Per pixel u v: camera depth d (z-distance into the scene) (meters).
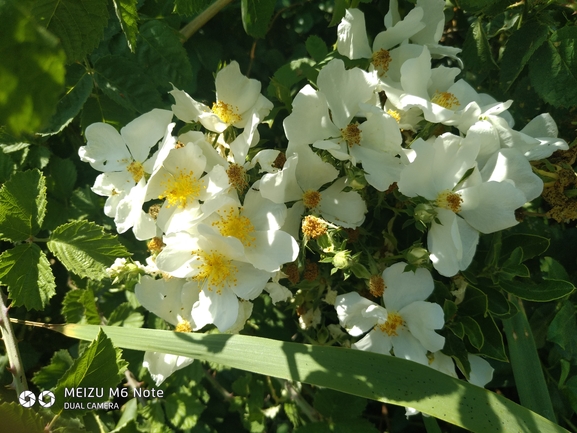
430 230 0.20
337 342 0.25
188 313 0.21
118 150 0.21
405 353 0.21
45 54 0.06
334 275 0.24
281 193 0.19
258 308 0.27
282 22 0.31
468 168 0.19
